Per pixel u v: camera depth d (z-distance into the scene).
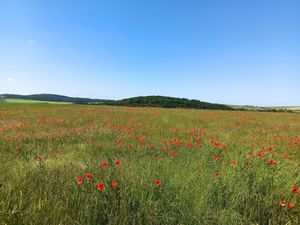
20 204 2.84
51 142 7.34
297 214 3.04
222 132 10.13
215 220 2.88
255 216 2.98
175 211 2.99
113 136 8.60
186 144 6.70
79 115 19.92
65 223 2.64
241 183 3.56
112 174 3.58
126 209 2.89
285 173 4.09
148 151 5.99
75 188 3.25
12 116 17.25
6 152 5.85
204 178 3.68
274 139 8.27
